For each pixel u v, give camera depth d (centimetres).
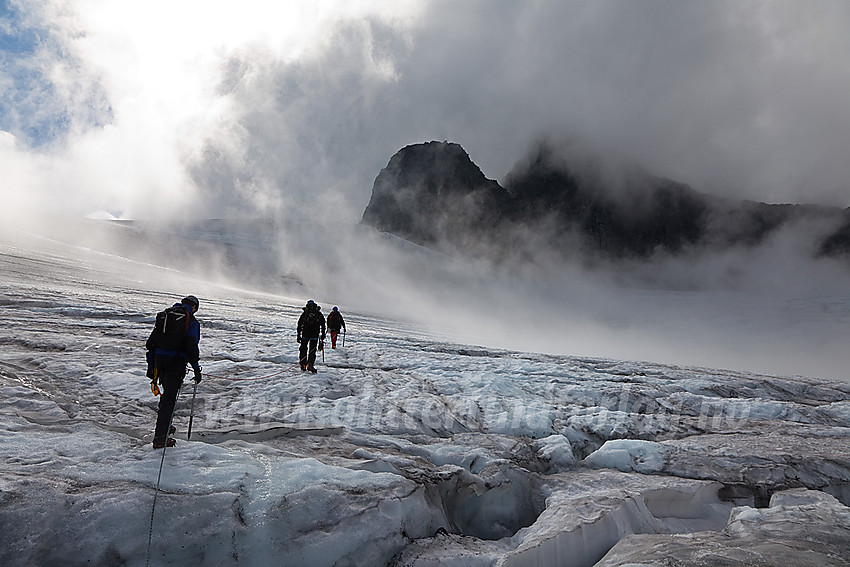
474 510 635
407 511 489
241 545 413
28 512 390
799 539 484
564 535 484
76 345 1129
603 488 649
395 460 608
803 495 634
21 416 600
